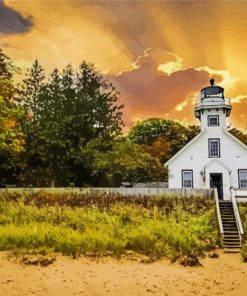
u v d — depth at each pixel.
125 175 43.78
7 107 30.91
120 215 25.11
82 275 15.05
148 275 15.42
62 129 39.38
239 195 31.06
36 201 28.91
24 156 40.00
